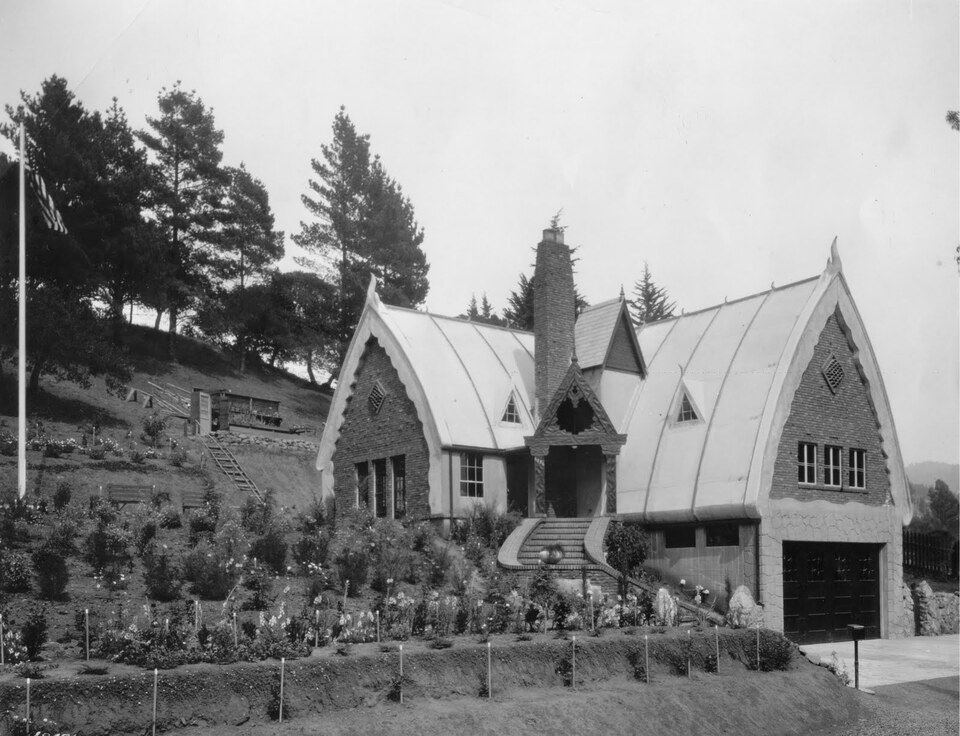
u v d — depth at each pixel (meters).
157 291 51.34
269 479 40.44
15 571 17.12
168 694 12.34
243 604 17.66
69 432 40.44
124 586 18.03
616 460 30.62
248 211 57.44
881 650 26.36
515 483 31.09
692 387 30.08
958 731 16.45
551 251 32.31
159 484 33.84
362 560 20.55
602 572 24.27
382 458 32.03
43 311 40.69
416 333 32.56
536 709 14.52
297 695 13.28
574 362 28.72
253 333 61.31
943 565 35.34
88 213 44.81
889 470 30.92
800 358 28.48
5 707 11.28
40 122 44.62
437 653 14.95
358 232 57.72
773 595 26.53
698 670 17.95
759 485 26.67
